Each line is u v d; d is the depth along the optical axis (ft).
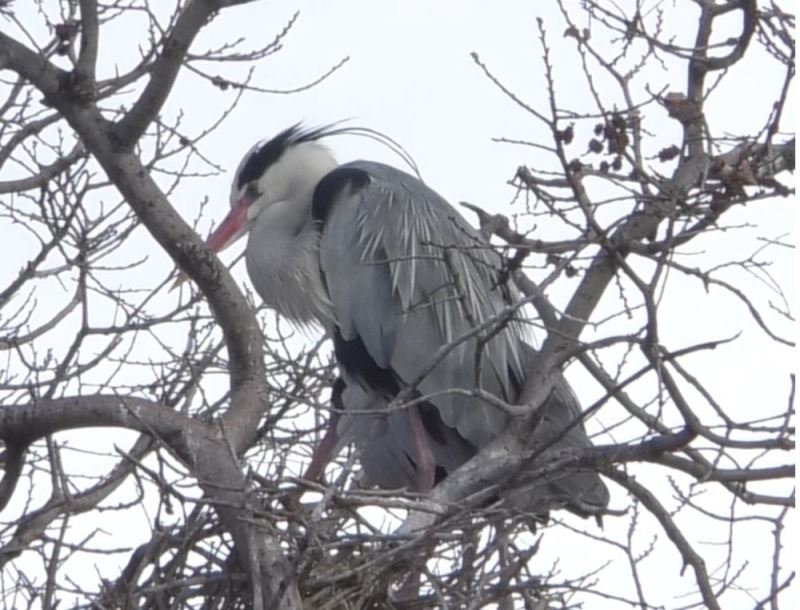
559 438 34.47
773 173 34.63
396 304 46.24
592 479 40.55
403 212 47.55
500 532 35.47
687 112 32.94
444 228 47.37
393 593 35.65
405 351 45.85
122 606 33.30
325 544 32.19
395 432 44.42
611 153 31.65
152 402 34.86
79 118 35.37
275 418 39.70
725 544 33.94
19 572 34.63
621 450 34.22
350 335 47.06
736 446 32.01
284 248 50.11
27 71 35.35
